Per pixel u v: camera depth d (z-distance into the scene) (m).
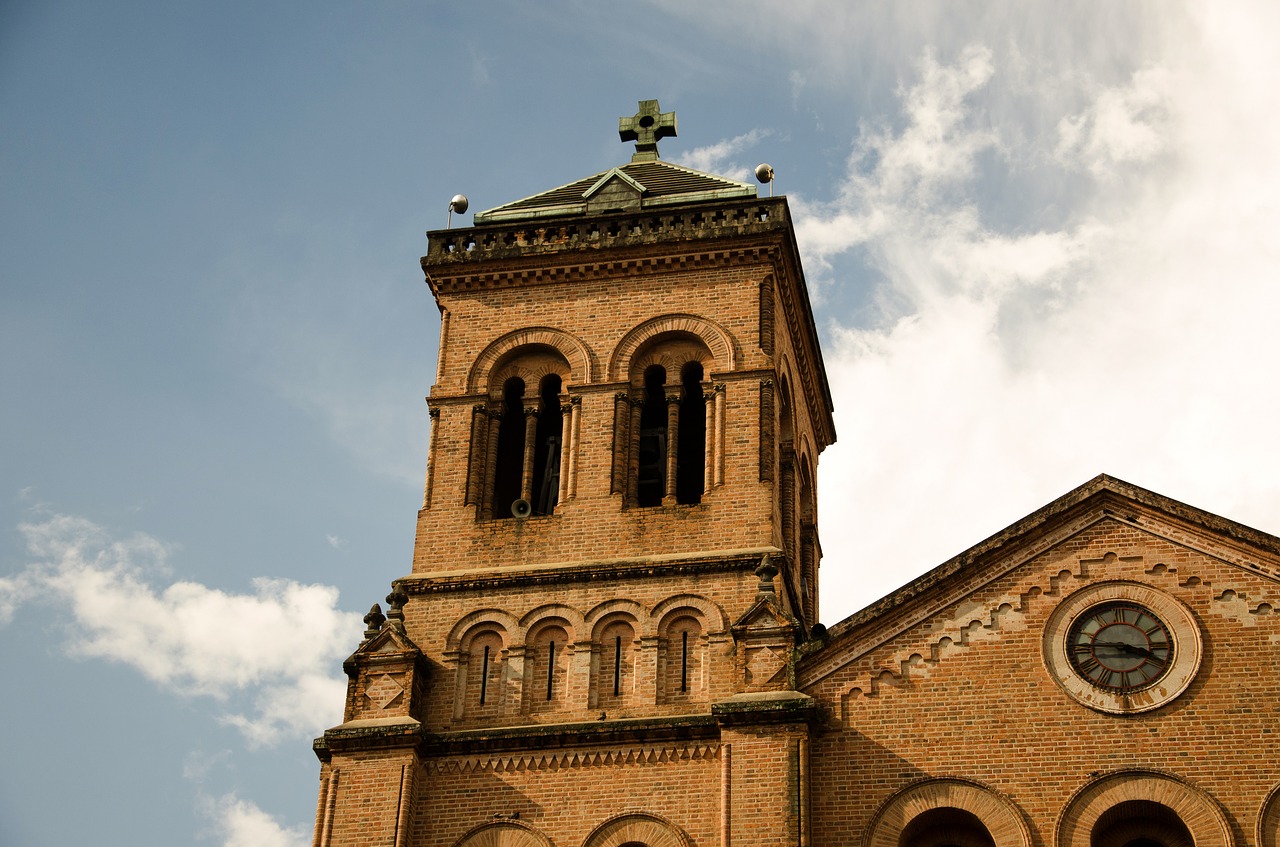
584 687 49.78
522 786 47.72
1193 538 46.59
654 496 54.94
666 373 55.59
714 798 46.66
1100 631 46.03
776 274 56.53
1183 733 44.28
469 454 54.53
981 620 46.75
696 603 50.50
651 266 56.75
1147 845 44.22
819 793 45.44
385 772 47.75
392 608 51.12
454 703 50.06
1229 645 45.12
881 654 46.91
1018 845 43.81
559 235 57.88
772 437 53.59
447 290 57.72
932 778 45.03
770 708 46.06
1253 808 43.09
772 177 59.88
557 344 56.06
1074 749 44.66
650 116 65.38
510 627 51.00
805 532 60.03
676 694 49.38
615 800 47.12
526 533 52.81
